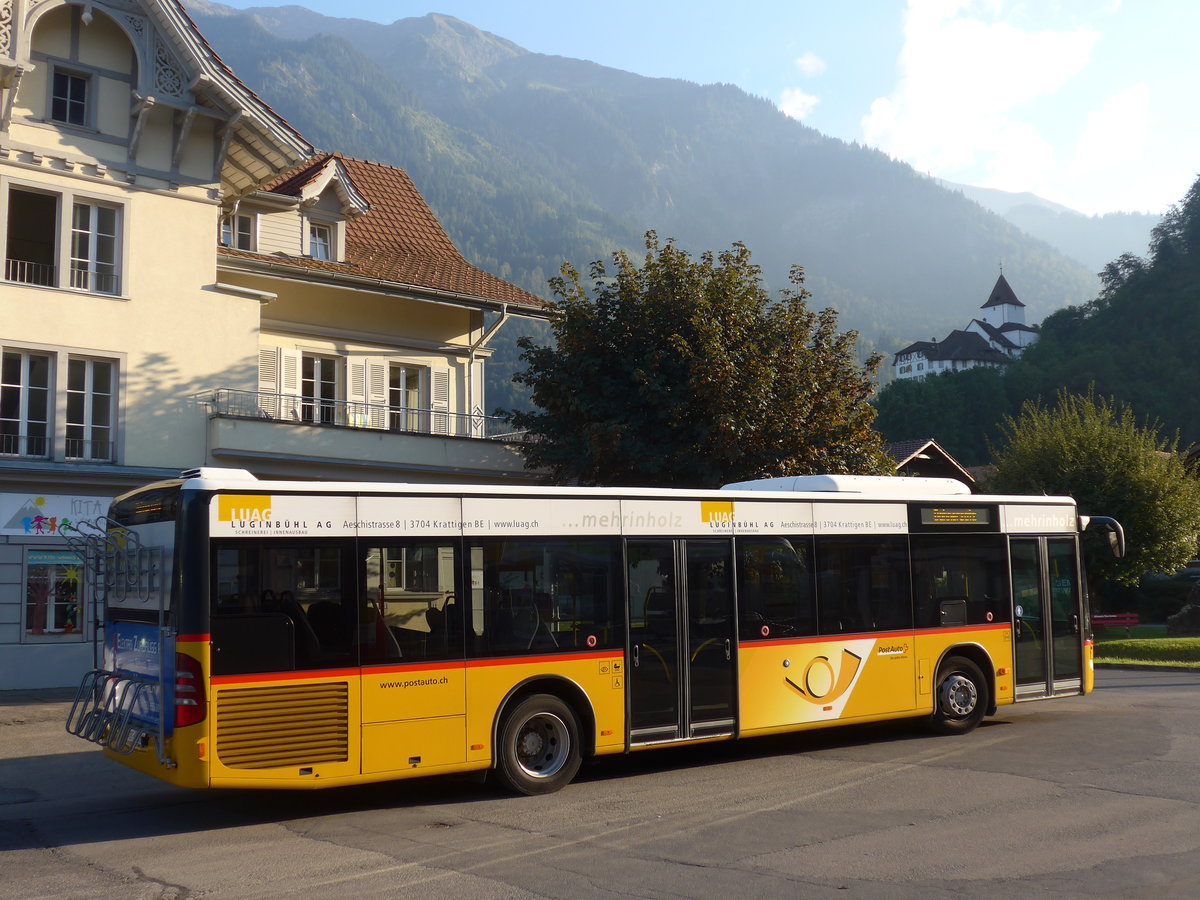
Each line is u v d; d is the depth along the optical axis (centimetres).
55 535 2041
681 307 2194
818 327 2361
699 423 2128
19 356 2064
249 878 777
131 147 2186
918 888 720
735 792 1063
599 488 1152
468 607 1052
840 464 2214
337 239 2722
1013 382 13388
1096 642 3161
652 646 1162
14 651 1986
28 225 2116
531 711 1076
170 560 948
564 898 712
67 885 765
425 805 1040
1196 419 11450
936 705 1398
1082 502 3544
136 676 1001
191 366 2244
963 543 1447
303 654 962
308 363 2623
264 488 966
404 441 2348
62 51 2130
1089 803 978
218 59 2250
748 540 1252
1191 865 766
